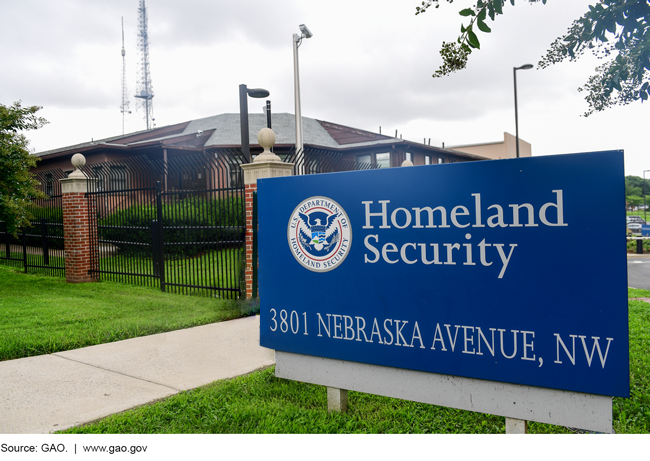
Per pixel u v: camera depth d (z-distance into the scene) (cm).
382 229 341
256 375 457
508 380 295
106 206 1197
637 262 1927
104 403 394
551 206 281
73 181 1113
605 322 269
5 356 527
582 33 485
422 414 375
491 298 300
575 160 274
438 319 319
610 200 267
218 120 2827
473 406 311
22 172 1121
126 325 656
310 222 374
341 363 367
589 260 272
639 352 522
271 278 397
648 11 416
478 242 304
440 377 323
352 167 1169
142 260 1067
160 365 495
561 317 279
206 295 903
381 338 343
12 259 1459
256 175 802
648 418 362
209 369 483
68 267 1127
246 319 714
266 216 399
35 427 349
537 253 286
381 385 348
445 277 316
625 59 489
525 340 290
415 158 2936
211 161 909
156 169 1014
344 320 359
